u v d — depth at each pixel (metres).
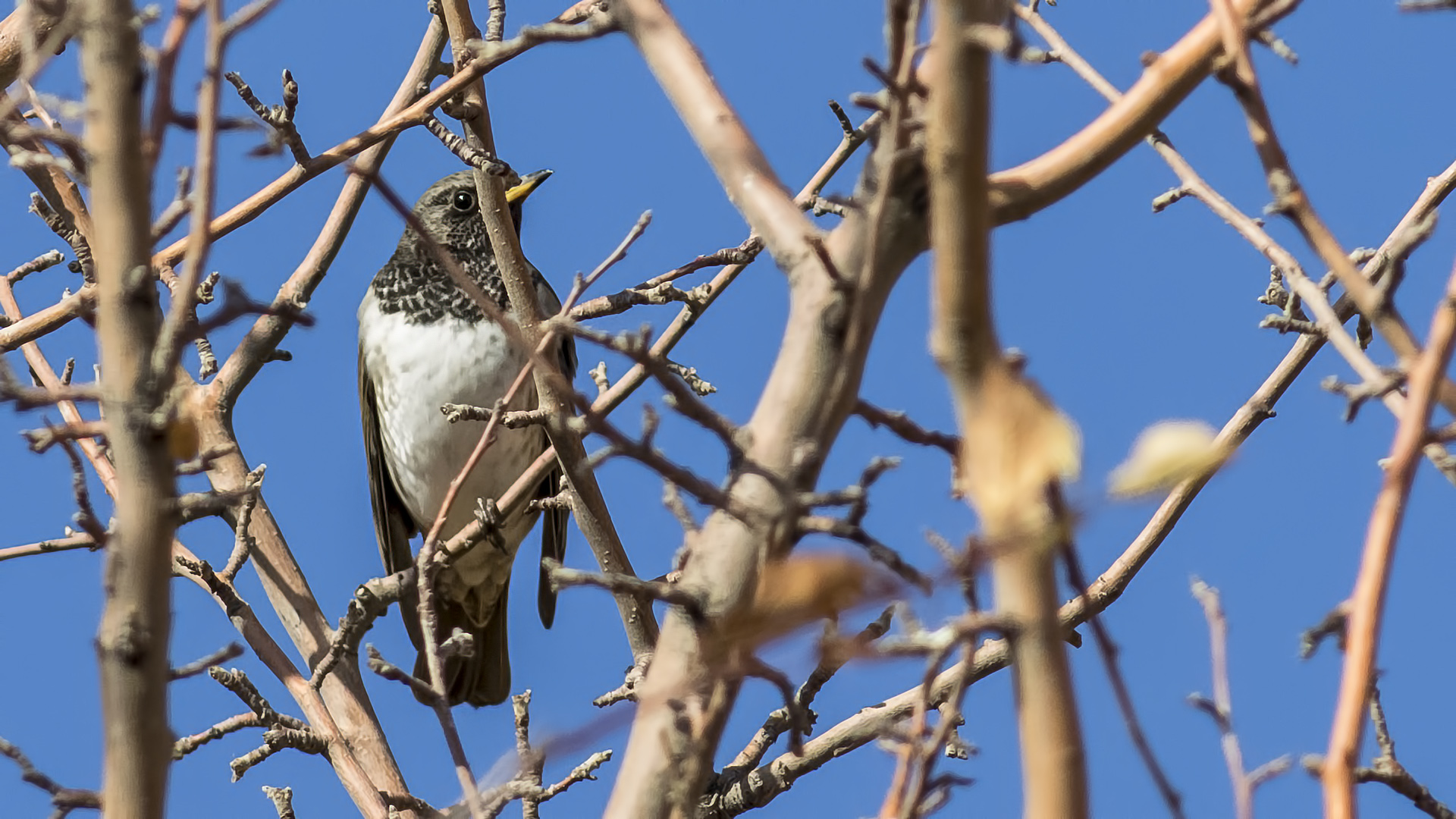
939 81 3.40
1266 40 4.52
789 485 3.78
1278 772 4.16
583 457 8.25
